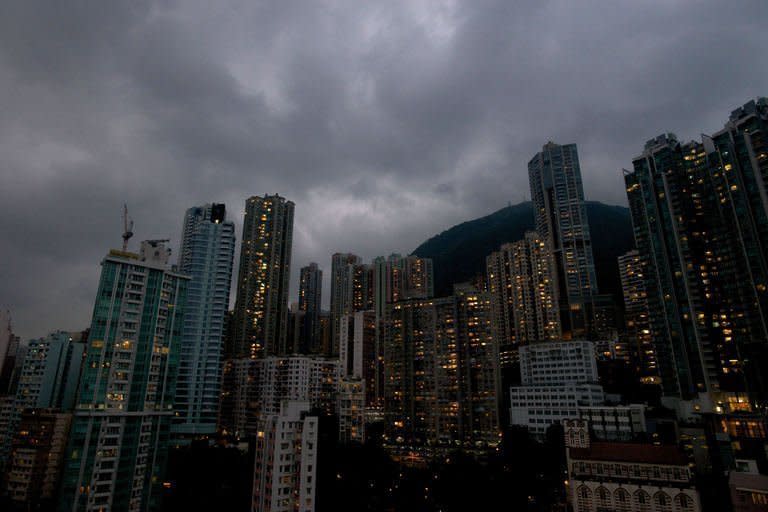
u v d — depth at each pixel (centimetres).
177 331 15775
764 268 17375
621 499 11631
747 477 10412
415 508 15288
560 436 17812
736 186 18600
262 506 11969
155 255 15612
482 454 19988
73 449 12700
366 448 19500
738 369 17675
